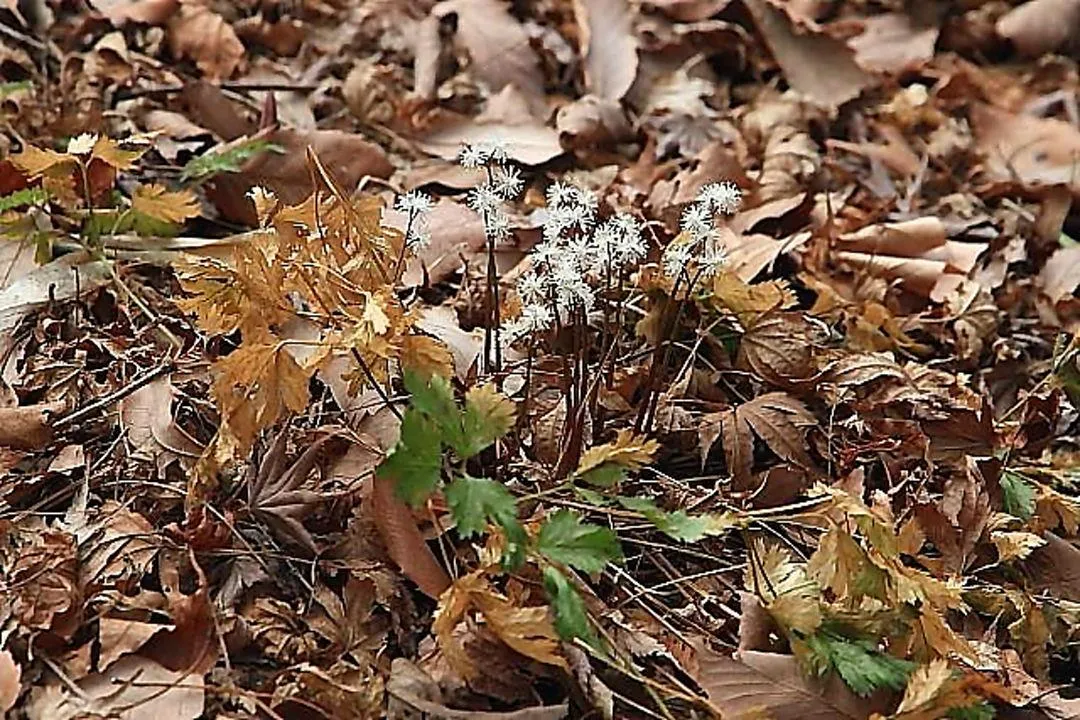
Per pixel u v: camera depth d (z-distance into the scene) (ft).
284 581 3.83
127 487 3.88
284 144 4.35
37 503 3.88
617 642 3.79
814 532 3.94
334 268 3.85
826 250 4.39
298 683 3.73
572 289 3.82
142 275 4.16
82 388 3.99
